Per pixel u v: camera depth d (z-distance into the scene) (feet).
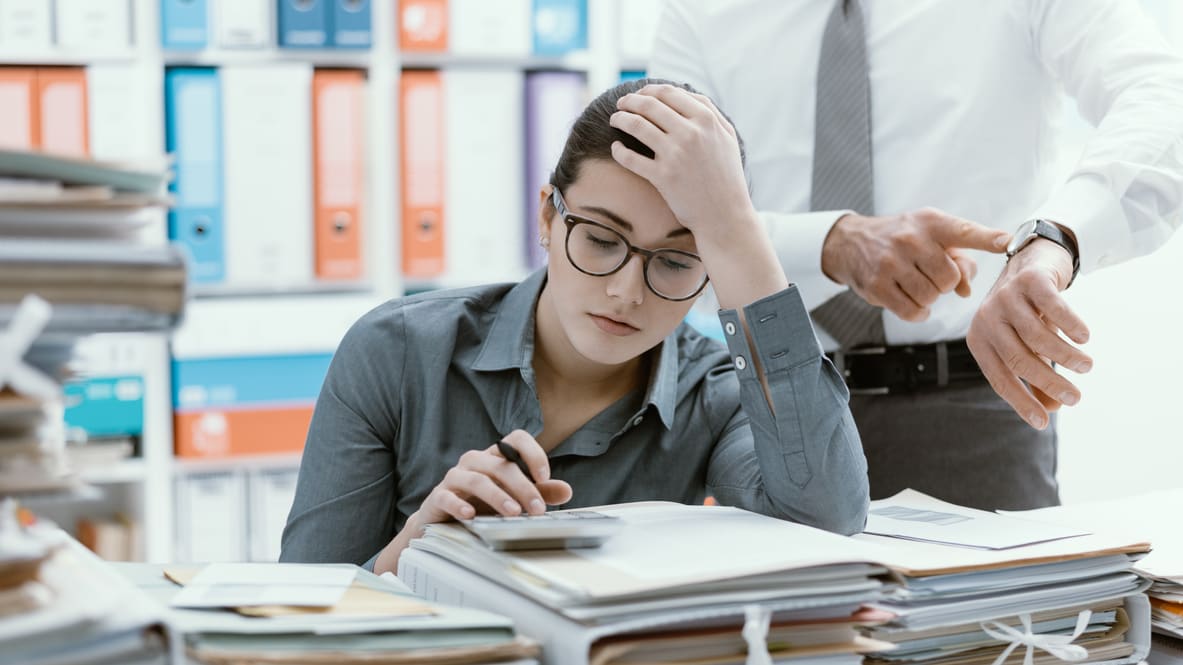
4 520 1.89
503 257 8.04
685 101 3.21
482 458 2.99
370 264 8.27
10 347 1.69
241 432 7.90
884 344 4.95
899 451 4.99
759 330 3.12
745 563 2.32
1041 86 5.08
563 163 3.39
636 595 2.15
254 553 8.03
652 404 3.74
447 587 2.62
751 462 3.65
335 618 2.12
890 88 5.14
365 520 3.75
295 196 7.68
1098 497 9.25
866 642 2.36
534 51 8.23
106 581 1.95
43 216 1.83
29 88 7.26
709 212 3.14
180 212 7.50
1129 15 4.62
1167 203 4.02
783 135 5.29
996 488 4.95
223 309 7.80
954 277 3.80
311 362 8.02
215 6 7.65
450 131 7.89
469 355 3.84
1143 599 2.79
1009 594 2.62
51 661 1.65
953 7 5.04
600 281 3.26
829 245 4.23
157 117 7.65
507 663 2.08
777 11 5.23
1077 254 3.69
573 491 3.75
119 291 1.86
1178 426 9.03
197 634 2.01
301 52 7.88
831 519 3.16
